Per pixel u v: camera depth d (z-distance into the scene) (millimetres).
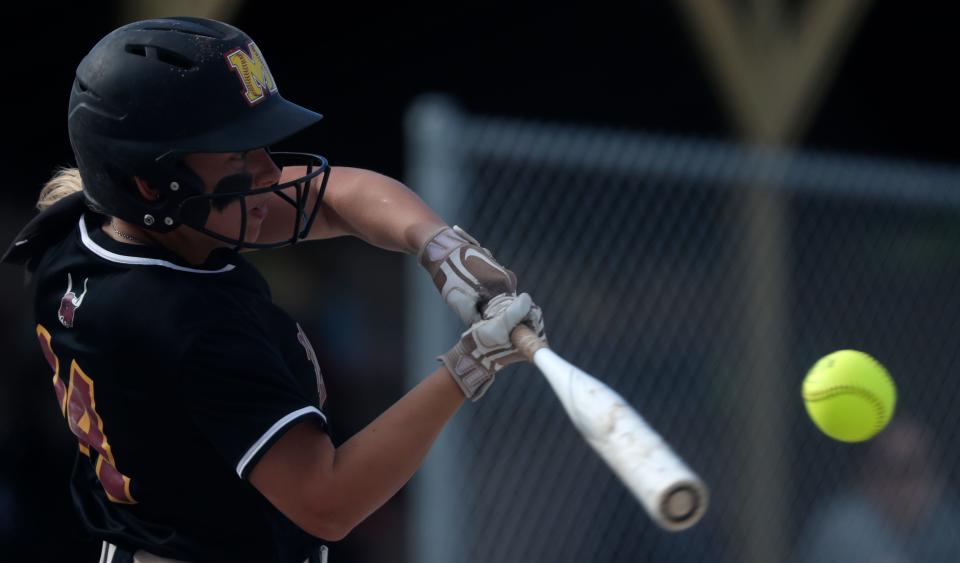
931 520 19531
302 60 27438
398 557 20109
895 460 19453
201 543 7504
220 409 6941
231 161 7293
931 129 33781
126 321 7078
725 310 18297
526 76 29359
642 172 17656
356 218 8453
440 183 16266
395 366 24625
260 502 7516
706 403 18016
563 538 16734
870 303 19734
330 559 19406
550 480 16703
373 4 27109
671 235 18016
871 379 10000
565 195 17203
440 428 7160
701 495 6039
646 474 6074
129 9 18609
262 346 7117
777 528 18359
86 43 24688
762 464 18328
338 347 23344
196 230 7324
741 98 22094
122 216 7332
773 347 18547
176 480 7348
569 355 17094
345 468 6945
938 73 33094
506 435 16484
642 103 30266
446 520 15898
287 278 24500
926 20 31922
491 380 7211
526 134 16906
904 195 19844
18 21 23938
